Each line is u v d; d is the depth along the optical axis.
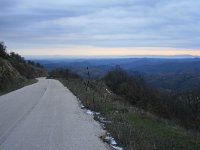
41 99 24.52
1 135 11.01
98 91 34.53
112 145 9.64
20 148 9.22
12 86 40.50
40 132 11.56
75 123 13.56
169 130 13.21
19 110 17.72
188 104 37.81
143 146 9.09
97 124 13.35
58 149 9.14
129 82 46.94
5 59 62.31
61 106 19.78
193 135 12.70
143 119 15.86
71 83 48.44
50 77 92.88
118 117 14.78
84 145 9.63
